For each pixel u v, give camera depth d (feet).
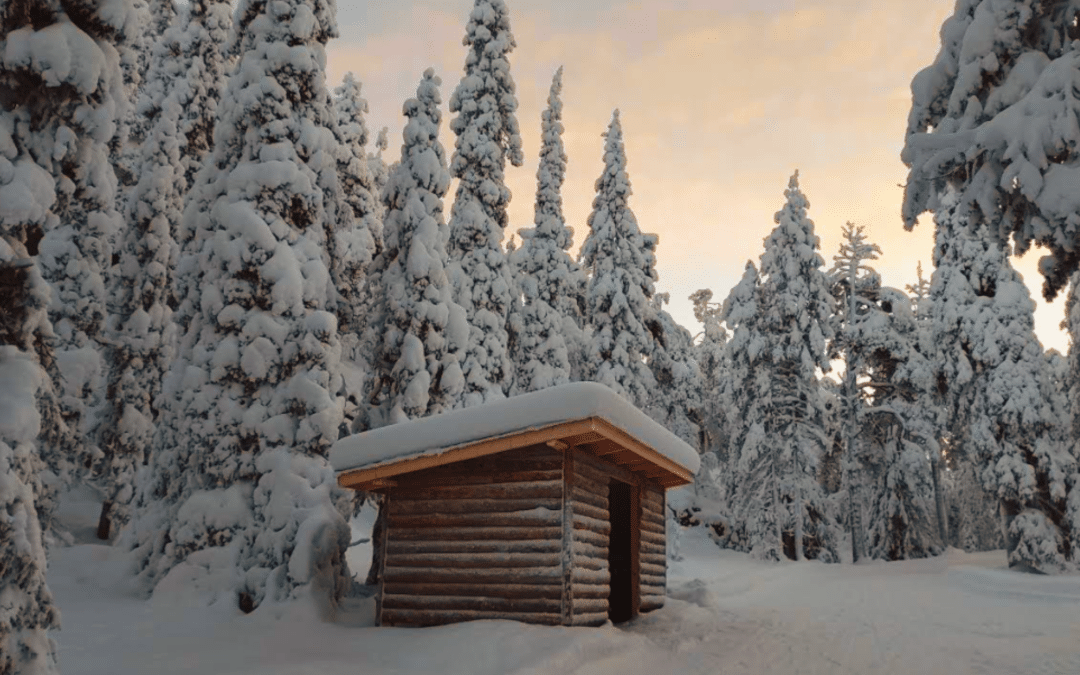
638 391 114.83
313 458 52.54
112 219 74.23
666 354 134.92
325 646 37.93
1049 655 41.06
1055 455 96.07
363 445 42.63
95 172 28.22
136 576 54.08
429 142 68.69
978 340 102.01
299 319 54.80
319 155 58.65
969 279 106.11
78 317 70.33
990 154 32.99
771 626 51.31
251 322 53.83
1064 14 33.19
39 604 21.50
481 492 41.88
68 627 41.75
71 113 27.37
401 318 64.44
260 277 54.19
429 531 42.47
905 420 129.90
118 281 83.76
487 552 40.91
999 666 38.17
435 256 66.03
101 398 80.43
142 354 79.61
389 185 68.69
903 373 131.23
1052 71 31.22
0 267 23.75
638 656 37.55
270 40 59.16
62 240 71.20
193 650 36.45
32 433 22.33
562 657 33.24
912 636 47.73
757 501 124.16
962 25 35.91
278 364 53.88
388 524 43.47
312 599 45.68
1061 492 93.97
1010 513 97.19
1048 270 33.65
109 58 28.60
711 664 38.04
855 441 133.59
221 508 51.49
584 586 40.70
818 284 133.80
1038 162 30.73
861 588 82.69
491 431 39.96
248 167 56.44
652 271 120.47
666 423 130.52
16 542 21.11
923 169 34.04
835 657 40.47
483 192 84.94
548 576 39.37
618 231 120.57
